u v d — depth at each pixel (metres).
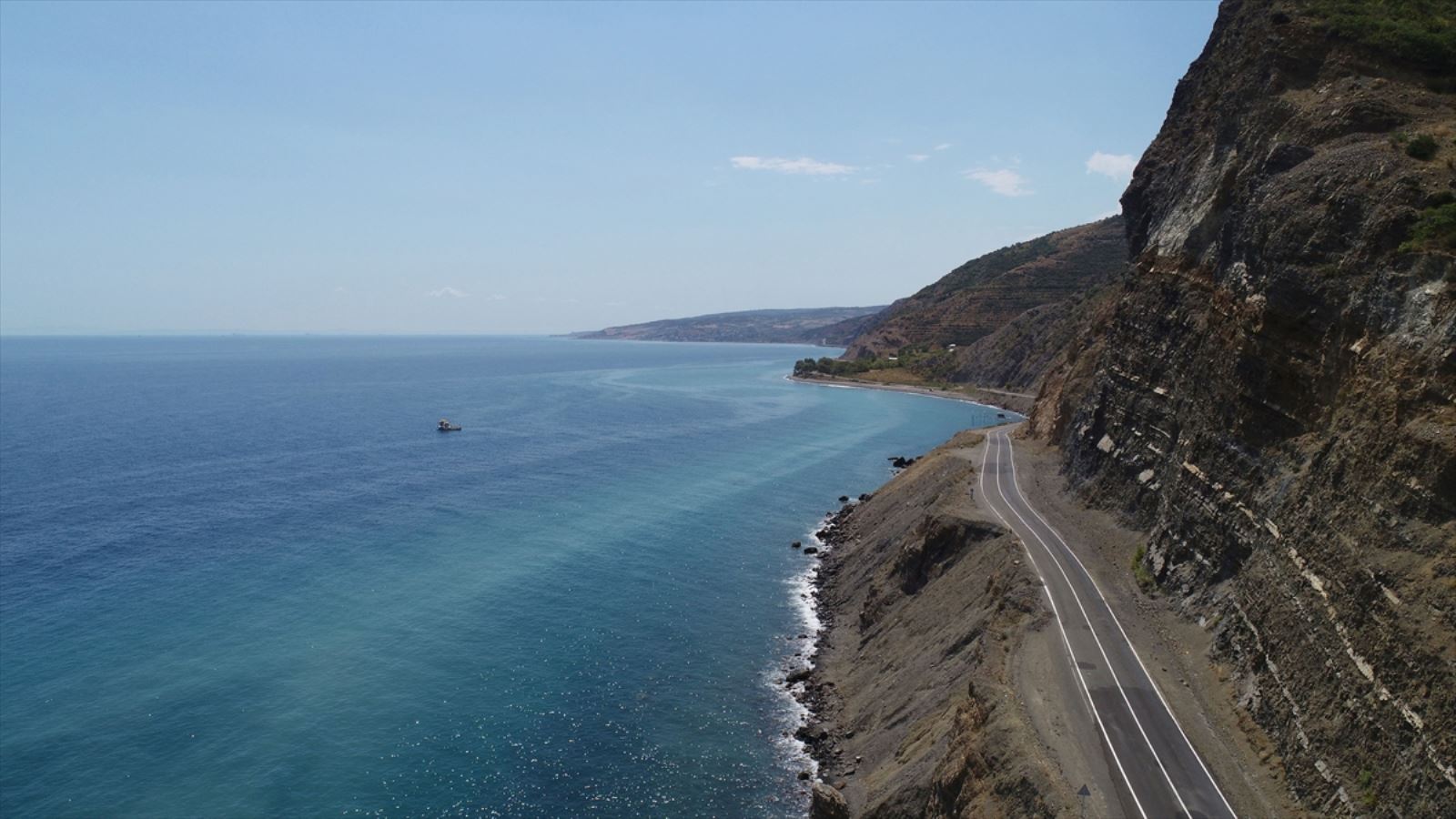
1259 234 35.19
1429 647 18.83
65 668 41.94
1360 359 26.53
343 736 36.62
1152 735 26.14
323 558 59.97
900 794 29.44
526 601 52.84
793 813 32.22
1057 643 32.91
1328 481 25.91
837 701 40.75
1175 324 47.56
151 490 80.06
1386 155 30.11
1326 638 23.31
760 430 128.62
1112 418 53.66
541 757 35.62
